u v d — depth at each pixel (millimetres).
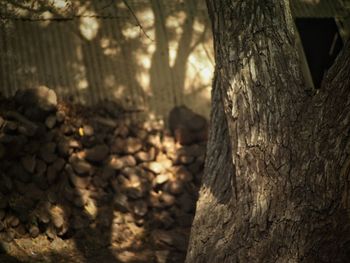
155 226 5449
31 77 5746
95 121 5742
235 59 3646
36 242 4863
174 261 4992
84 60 6004
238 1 3717
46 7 5988
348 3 7320
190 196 5660
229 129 3717
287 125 3490
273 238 3396
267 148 3498
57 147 5336
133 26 6281
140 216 5441
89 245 5062
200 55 6469
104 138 5691
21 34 5832
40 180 5129
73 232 5094
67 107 5703
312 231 3277
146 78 6184
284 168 3424
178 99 6246
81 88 5910
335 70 3336
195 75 6383
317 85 7312
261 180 3506
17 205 4863
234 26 3689
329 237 3252
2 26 5777
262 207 3475
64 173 5348
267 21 3654
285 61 3619
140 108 6047
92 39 6102
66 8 6066
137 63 6195
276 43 3629
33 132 5172
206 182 4113
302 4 7117
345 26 7102
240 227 3586
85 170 5391
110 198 5469
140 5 6422
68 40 6004
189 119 6027
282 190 3410
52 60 5883
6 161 5020
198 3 6699
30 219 4883
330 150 3223
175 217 5547
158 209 5566
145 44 6273
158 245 5262
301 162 3363
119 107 5953
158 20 6426
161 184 5699
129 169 5609
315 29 7348
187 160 5828
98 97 5957
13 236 4770
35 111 5281
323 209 3240
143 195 5539
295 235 3322
